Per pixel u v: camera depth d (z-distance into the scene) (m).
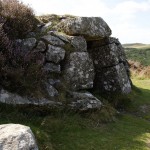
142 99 15.13
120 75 14.27
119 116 11.82
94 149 8.12
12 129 6.32
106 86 14.04
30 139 6.10
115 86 13.96
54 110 9.28
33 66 9.71
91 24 13.16
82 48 12.13
